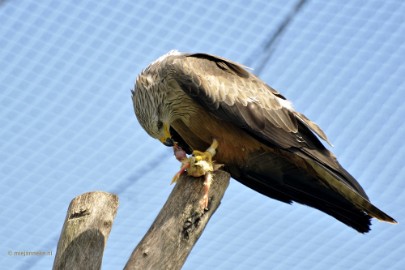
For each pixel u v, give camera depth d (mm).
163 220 7816
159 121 11234
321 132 10891
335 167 10438
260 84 11336
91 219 7867
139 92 11461
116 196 8250
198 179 8492
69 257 7559
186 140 11570
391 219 10164
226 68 11281
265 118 10875
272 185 11414
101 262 7672
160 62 11422
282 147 10734
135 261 7371
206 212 8117
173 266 7465
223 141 11047
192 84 10781
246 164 11289
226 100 10773
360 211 10594
